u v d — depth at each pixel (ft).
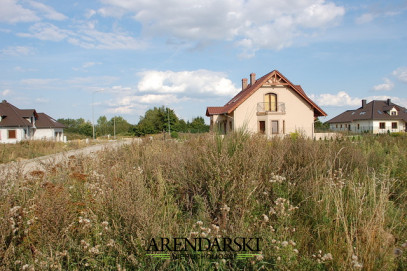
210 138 16.89
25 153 55.06
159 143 31.12
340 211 11.44
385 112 172.45
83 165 20.98
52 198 10.27
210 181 12.87
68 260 8.82
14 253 8.94
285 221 10.91
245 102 90.27
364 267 8.73
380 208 10.84
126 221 9.81
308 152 18.86
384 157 21.83
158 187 14.69
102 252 8.91
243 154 14.06
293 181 15.21
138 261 8.85
